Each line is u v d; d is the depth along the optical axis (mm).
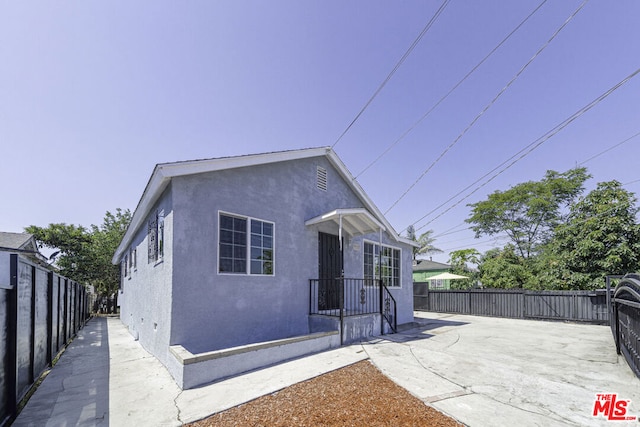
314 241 7559
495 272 16281
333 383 3955
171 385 3980
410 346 6254
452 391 3775
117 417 3090
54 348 5660
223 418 2998
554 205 19047
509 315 12062
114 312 17594
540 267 14602
